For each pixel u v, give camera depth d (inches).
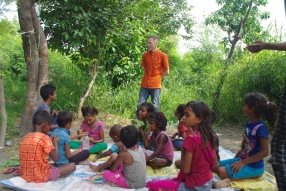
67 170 146.0
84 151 167.8
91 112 185.0
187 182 122.0
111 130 165.3
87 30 254.8
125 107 307.6
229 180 137.9
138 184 134.7
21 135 218.7
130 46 314.7
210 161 121.4
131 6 274.4
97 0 252.2
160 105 311.0
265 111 137.7
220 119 290.7
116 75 334.3
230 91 292.2
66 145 155.7
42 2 255.4
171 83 359.6
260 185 139.2
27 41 217.5
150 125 169.5
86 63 280.1
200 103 120.3
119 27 279.1
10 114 284.2
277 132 88.0
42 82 223.5
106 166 151.2
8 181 135.0
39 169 137.1
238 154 158.6
